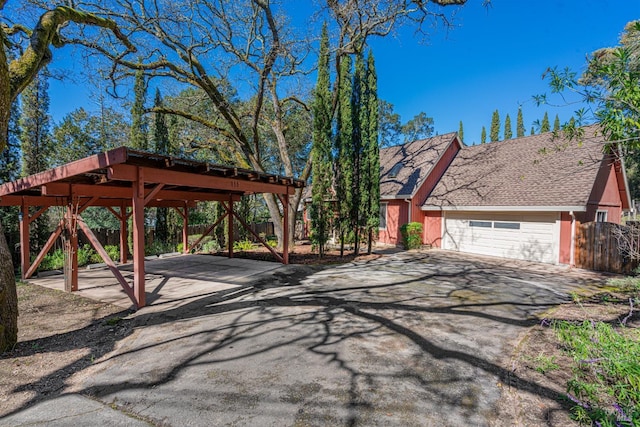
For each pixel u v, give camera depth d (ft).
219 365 10.78
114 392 9.21
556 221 31.76
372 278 24.79
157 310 16.88
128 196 25.35
